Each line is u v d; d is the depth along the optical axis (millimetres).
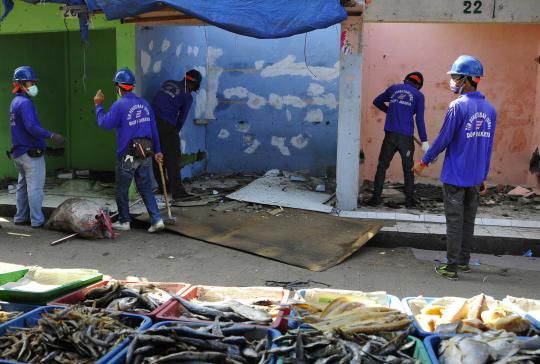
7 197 8430
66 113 10484
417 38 10023
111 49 10094
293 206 7953
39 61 9945
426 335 3174
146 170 6973
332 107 10398
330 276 5695
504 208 8227
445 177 5598
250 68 10625
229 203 8250
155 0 6609
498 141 10078
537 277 5773
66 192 8852
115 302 3742
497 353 2816
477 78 5539
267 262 6102
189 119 10141
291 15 6715
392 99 7965
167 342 2928
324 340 2963
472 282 5582
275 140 10727
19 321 3320
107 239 6863
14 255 6188
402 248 6805
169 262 6047
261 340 3088
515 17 7059
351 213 7648
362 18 7285
